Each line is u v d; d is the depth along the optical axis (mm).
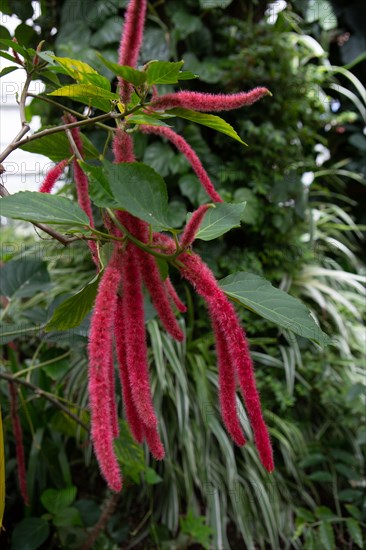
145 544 1802
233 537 1897
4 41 848
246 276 782
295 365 2213
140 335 732
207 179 864
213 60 2316
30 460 1618
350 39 3105
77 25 2170
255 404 691
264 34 2373
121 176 668
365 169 3223
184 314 2232
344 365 2301
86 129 2160
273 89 2316
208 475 1835
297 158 2424
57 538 1646
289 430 2045
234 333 695
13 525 1716
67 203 725
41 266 1567
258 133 2199
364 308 2602
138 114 771
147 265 756
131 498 1906
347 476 1985
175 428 1923
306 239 2719
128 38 732
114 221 724
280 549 1876
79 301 818
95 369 662
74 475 2045
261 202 2305
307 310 732
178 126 2197
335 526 1986
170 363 1941
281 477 1999
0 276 1530
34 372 1867
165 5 2275
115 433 832
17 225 2674
